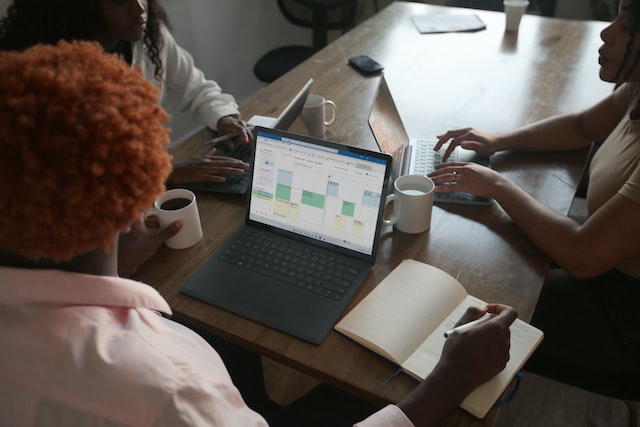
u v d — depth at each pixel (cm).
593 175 135
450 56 199
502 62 193
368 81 185
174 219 110
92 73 49
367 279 104
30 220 46
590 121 143
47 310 52
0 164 44
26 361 50
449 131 145
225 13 302
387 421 74
